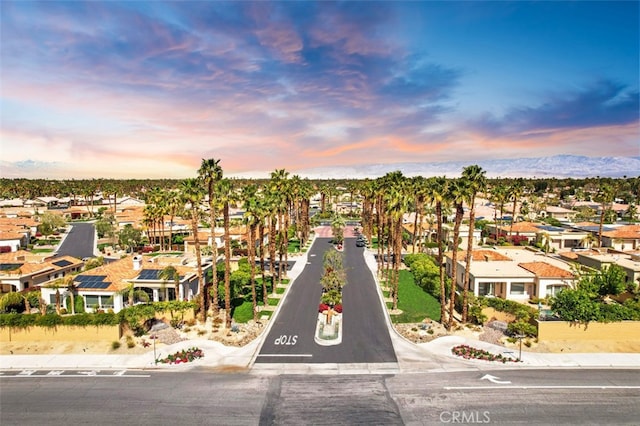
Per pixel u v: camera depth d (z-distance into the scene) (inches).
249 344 1567.4
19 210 5772.6
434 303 2053.4
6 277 2050.9
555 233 3435.0
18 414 1126.4
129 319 1605.6
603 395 1205.7
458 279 2293.3
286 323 1782.7
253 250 1781.5
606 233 3272.6
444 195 1740.9
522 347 1512.1
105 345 1535.4
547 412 1118.4
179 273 2006.6
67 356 1472.7
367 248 3700.8
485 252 2518.5
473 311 1739.7
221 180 1766.7
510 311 1718.8
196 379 1310.3
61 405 1167.6
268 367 1387.8
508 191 3895.2
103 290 1817.2
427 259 2763.3
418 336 1624.0
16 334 1557.6
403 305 2022.6
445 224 3814.0
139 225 4252.0
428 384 1267.2
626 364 1395.2
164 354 1482.5
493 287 2038.6
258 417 1098.1
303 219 3996.1
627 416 1103.6
